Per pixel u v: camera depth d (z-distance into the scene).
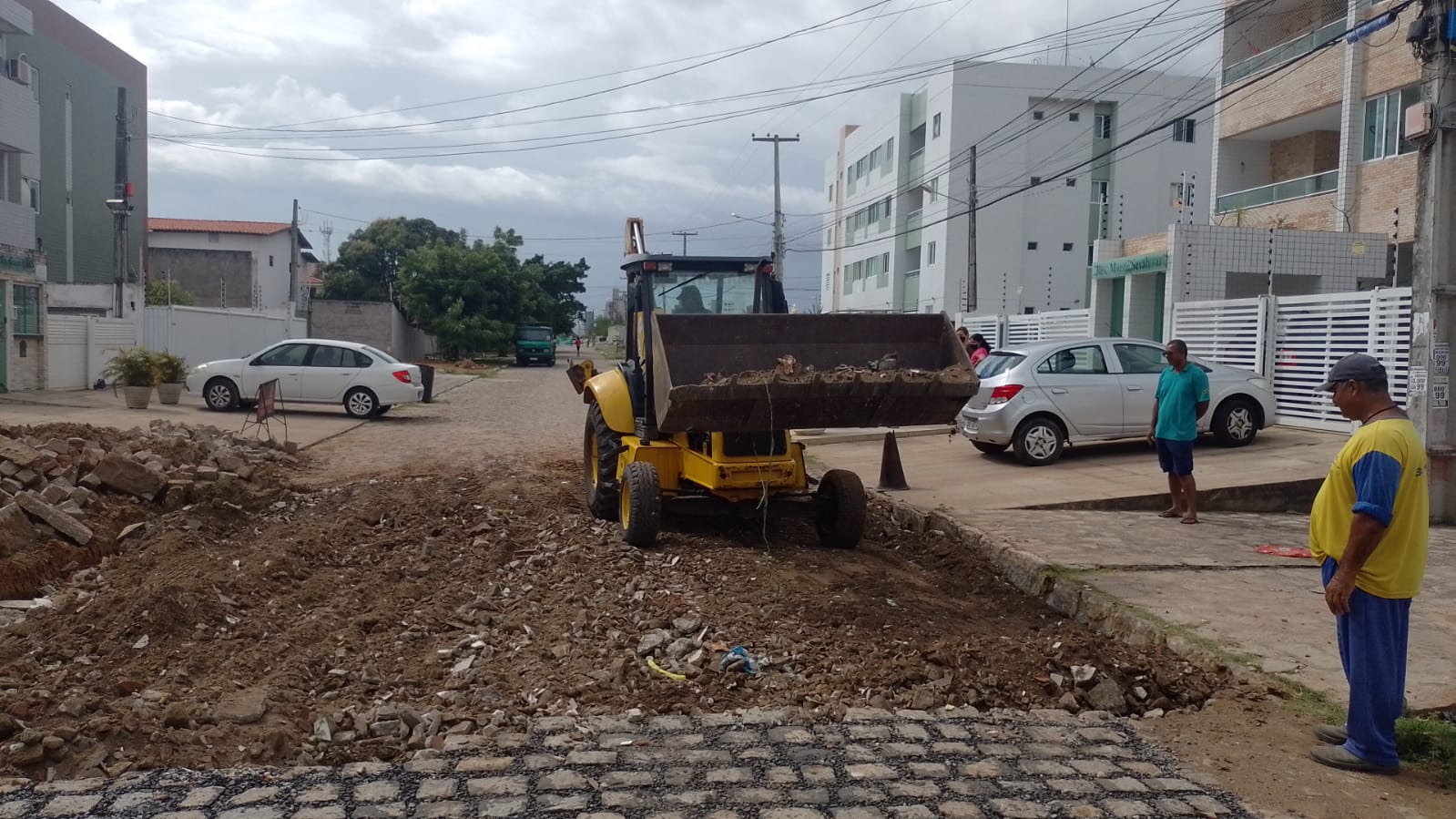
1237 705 5.63
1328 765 4.86
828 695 5.74
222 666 5.92
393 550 9.02
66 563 8.09
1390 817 4.35
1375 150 23.30
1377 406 4.78
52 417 18.02
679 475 9.48
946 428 18.56
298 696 5.51
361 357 20.92
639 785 4.53
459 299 50.91
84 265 38.62
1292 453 13.98
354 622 6.80
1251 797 4.53
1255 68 26.97
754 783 4.58
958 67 43.22
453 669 6.15
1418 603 7.45
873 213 54.38
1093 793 4.56
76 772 4.57
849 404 8.16
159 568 8.05
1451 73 10.45
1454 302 10.68
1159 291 27.41
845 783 4.61
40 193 35.47
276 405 22.00
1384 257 22.95
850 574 8.57
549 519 10.30
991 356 15.47
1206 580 8.02
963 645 6.46
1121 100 44.00
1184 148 44.62
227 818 4.14
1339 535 4.80
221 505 9.90
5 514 7.97
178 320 27.58
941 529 10.42
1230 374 14.81
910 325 8.95
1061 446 14.54
